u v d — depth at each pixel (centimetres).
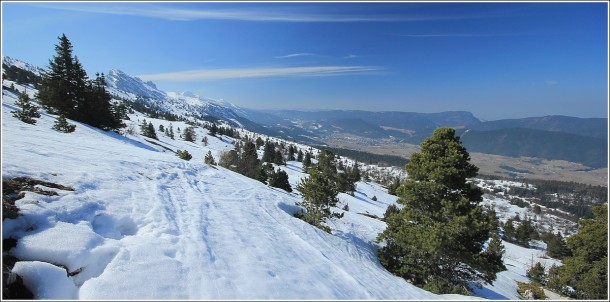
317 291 802
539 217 13450
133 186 1184
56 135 1928
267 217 1419
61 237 646
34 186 816
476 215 1278
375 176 14700
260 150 11012
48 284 536
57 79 3488
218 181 1884
